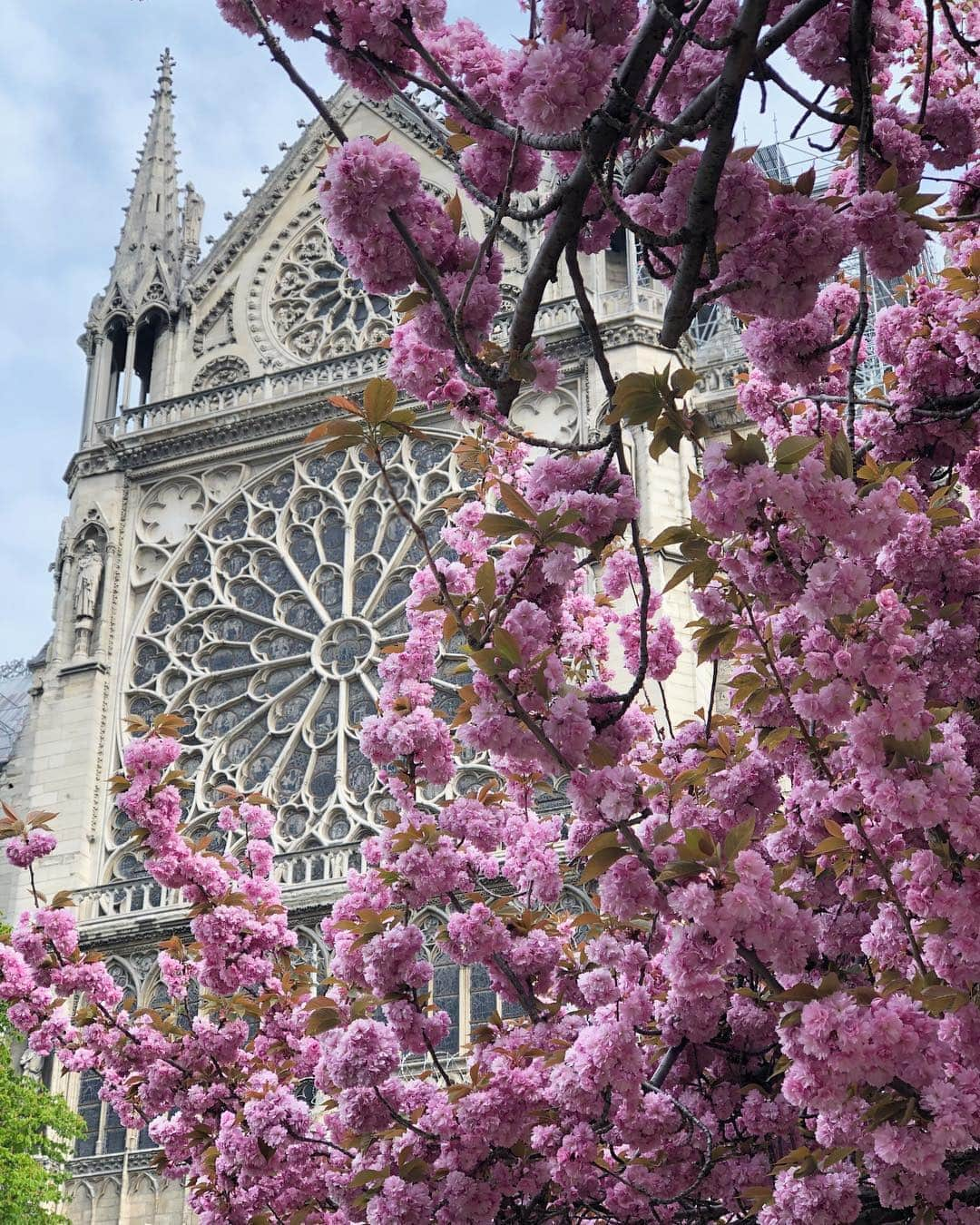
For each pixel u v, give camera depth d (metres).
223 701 44.31
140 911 40.34
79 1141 38.44
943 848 10.74
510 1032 14.76
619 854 10.49
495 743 10.63
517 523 10.45
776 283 9.46
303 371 48.16
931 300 13.92
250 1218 16.31
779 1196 11.17
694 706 38.25
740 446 9.62
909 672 10.22
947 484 13.65
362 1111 13.66
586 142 9.12
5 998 19.56
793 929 9.82
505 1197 13.53
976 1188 11.34
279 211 52.06
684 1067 13.72
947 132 11.70
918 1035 9.86
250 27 10.72
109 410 50.50
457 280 10.77
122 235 53.34
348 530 45.31
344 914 16.23
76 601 46.84
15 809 44.25
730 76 8.69
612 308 44.34
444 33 11.44
